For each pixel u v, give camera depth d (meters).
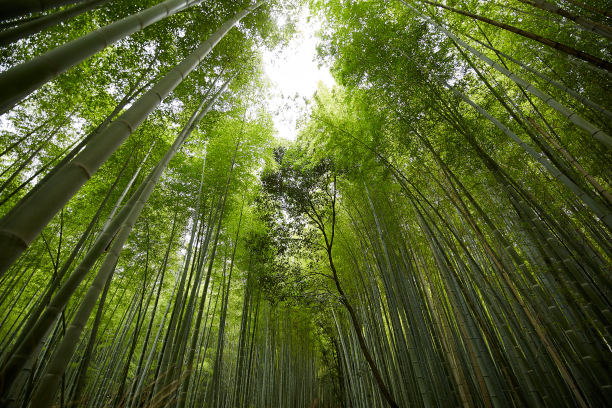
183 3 2.09
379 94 4.73
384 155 5.08
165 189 6.08
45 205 1.05
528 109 4.49
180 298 4.70
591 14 3.26
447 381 4.17
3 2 1.02
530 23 4.04
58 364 1.37
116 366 6.29
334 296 5.41
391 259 5.34
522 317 3.31
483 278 3.73
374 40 4.47
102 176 5.03
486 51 4.69
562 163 3.63
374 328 6.64
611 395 2.42
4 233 0.92
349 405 9.55
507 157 4.18
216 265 7.79
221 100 5.29
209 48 2.54
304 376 10.38
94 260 1.89
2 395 1.12
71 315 5.37
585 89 3.72
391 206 5.68
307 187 5.72
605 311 2.58
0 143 4.39
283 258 6.07
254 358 8.25
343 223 7.23
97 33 1.43
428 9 4.36
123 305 8.33
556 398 2.85
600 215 2.46
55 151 4.90
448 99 4.05
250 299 7.71
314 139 6.27
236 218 7.59
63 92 4.31
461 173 4.42
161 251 6.86
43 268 5.84
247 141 6.80
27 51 3.74
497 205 4.25
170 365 4.15
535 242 3.16
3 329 6.74
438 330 4.62
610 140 2.23
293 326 10.34
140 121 1.61
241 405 6.80
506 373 3.47
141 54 4.20
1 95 1.00
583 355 2.68
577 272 2.82
